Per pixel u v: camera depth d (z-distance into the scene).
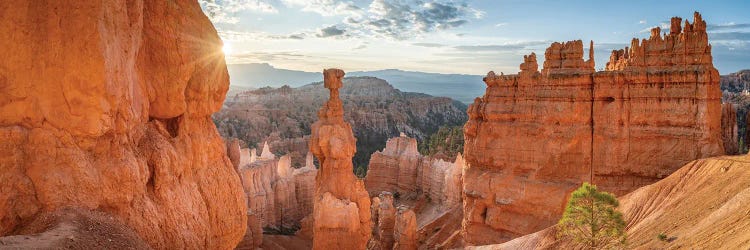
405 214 57.09
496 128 51.28
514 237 49.41
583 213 32.00
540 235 40.28
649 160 44.22
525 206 48.97
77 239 11.95
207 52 20.25
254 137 180.62
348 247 46.56
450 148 137.50
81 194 13.53
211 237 19.83
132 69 15.81
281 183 84.62
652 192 38.16
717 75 42.88
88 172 13.75
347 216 46.53
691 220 30.30
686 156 42.62
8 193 12.91
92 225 13.02
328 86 50.62
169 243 16.23
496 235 50.84
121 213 14.48
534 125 49.16
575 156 47.34
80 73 13.52
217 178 20.83
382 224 64.19
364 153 183.62
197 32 19.58
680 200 34.59
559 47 50.81
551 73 48.50
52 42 13.51
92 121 13.72
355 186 49.78
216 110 21.98
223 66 21.78
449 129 173.00
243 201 22.64
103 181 14.09
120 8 14.73
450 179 80.06
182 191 17.75
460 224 66.38
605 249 31.12
